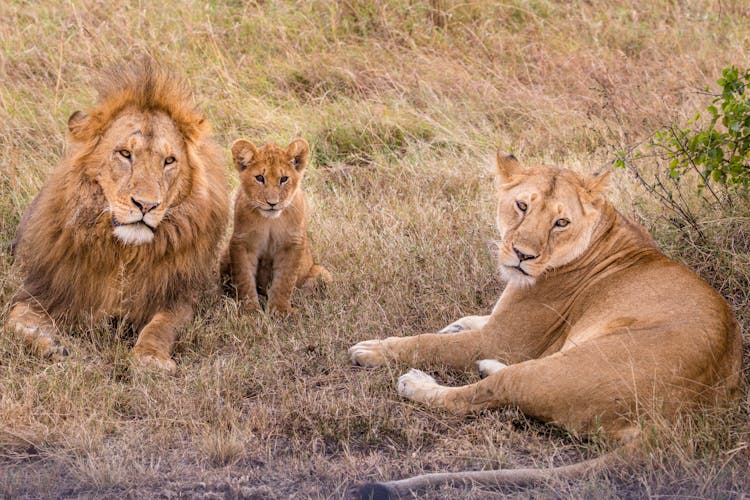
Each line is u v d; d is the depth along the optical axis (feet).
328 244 40.83
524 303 29.71
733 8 68.23
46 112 51.08
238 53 60.64
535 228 28.27
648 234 31.07
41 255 32.58
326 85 58.08
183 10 63.36
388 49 61.11
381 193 46.06
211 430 26.08
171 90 31.83
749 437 24.91
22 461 24.93
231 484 23.75
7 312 32.81
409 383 28.50
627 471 23.63
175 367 30.66
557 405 25.41
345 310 34.83
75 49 59.11
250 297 35.99
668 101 52.75
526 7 67.26
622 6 68.18
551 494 22.72
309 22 63.82
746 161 38.29
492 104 54.85
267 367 30.17
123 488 23.57
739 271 34.09
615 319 27.48
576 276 29.50
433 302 34.86
